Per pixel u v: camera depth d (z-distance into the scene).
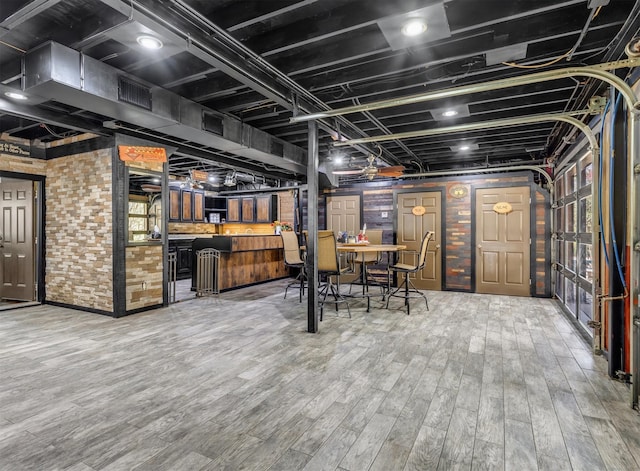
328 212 7.92
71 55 2.70
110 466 1.71
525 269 6.09
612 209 2.73
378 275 7.32
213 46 2.54
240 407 2.29
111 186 4.59
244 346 3.47
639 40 2.11
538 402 2.36
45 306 5.24
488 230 6.37
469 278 6.50
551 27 2.48
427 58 2.92
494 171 6.50
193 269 6.56
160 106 3.42
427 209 6.88
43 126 4.64
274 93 3.27
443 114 4.15
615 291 2.74
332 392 2.50
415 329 4.07
